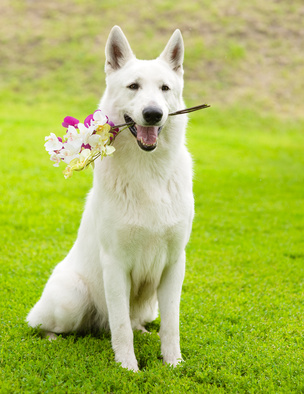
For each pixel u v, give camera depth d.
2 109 21.42
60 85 23.84
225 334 4.82
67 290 4.47
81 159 3.84
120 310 4.11
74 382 3.77
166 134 4.13
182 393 3.64
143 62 4.21
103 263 4.14
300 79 25.14
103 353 4.24
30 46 26.19
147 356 4.32
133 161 4.07
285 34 27.45
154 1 28.75
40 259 6.86
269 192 12.30
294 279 6.50
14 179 12.03
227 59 25.69
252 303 5.61
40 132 17.53
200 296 5.75
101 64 25.05
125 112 4.12
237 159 16.31
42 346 4.29
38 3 29.03
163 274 4.30
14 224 8.60
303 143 19.84
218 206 10.74
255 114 22.78
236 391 3.70
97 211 4.15
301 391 3.71
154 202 4.02
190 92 23.72
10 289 5.79
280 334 4.80
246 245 8.00
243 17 28.14
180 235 4.12
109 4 28.75
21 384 3.74
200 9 28.33
